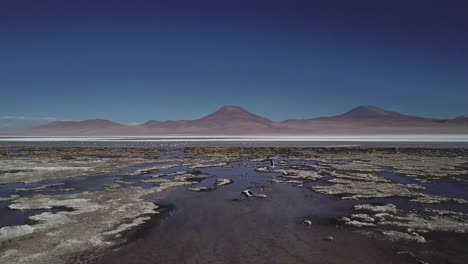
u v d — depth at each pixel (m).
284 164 46.38
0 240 16.09
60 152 69.69
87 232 17.23
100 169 41.28
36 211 21.44
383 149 67.94
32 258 14.09
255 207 22.31
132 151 72.25
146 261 13.83
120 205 22.62
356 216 19.97
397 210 21.27
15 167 43.03
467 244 15.44
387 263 13.52
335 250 14.85
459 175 35.12
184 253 14.62
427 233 16.91
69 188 29.17
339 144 100.25
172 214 20.64
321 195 25.84
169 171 39.97
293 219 19.58
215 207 22.36
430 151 64.81
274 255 14.34
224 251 14.81
